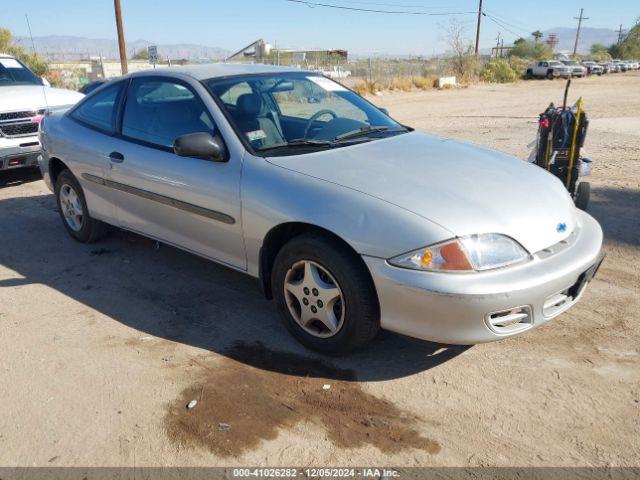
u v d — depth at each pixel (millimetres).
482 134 11539
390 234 2826
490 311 2730
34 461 2533
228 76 4055
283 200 3203
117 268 4668
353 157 3447
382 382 3070
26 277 4527
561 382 3025
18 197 6930
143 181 4105
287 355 3348
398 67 29703
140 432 2699
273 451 2564
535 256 2898
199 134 3502
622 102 19000
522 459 2492
